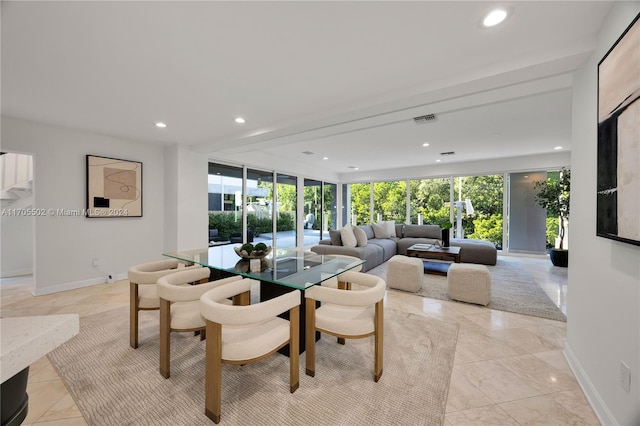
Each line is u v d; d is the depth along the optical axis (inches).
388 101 102.3
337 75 89.3
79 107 117.4
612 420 54.8
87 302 131.2
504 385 70.4
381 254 215.3
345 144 199.8
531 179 244.1
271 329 66.2
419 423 58.0
